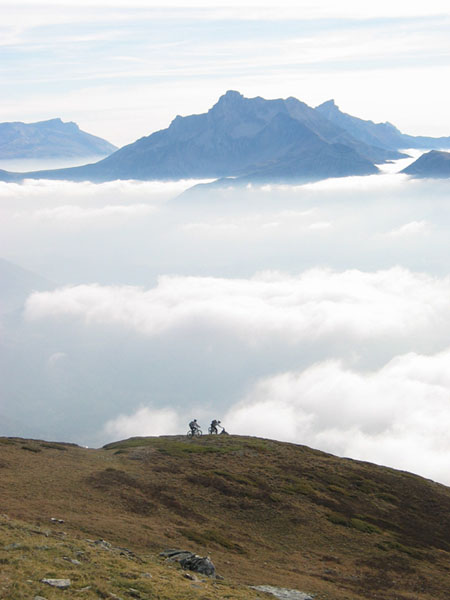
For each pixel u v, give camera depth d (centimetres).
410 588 4609
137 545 3878
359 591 4269
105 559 3056
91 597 2411
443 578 5006
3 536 3048
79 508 4488
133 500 5116
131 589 2658
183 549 4109
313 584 4150
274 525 5462
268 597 3291
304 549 5075
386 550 5447
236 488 6172
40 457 6184
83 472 5697
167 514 5006
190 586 2956
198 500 5625
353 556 5144
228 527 5128
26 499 4438
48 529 3522
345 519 5991
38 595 2311
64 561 2817
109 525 4159
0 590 2283
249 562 4341
